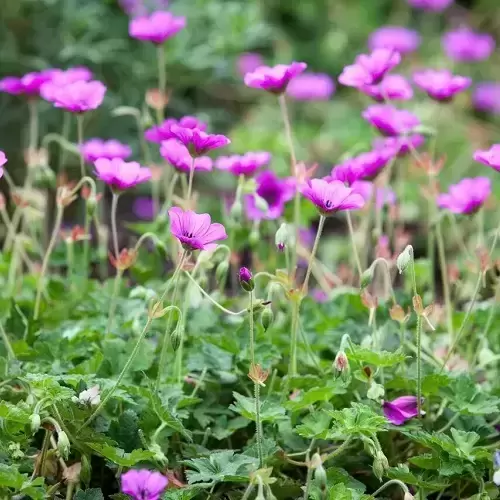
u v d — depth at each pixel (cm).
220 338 297
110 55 376
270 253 319
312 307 310
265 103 455
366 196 312
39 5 378
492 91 447
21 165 379
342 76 307
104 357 295
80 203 361
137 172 296
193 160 295
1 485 282
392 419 292
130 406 293
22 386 294
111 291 310
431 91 312
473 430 294
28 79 314
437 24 577
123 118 379
